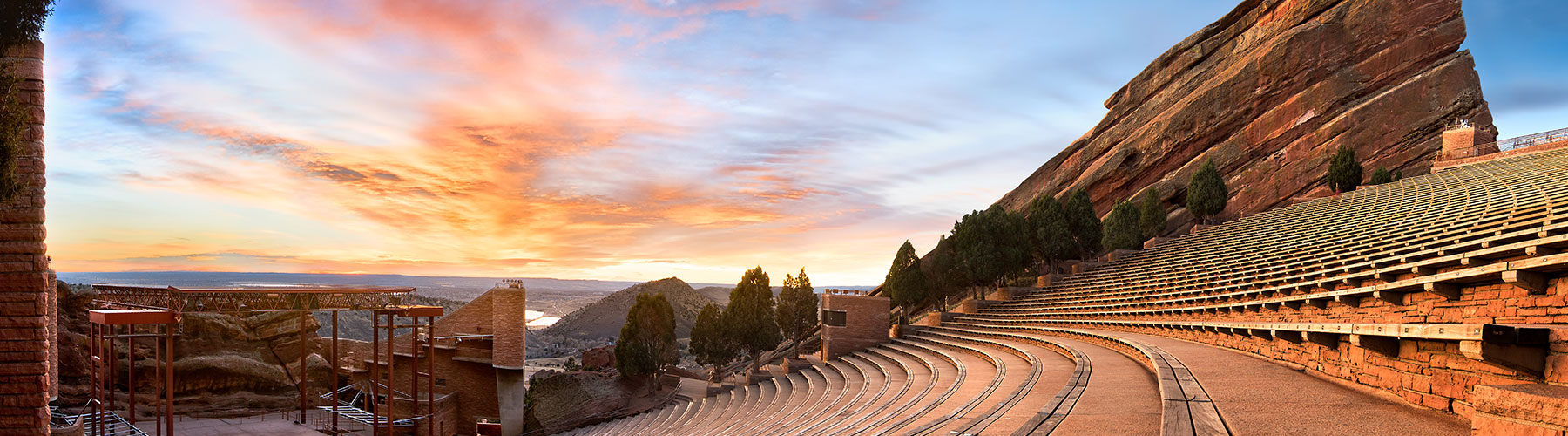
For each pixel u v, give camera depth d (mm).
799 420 22031
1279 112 64062
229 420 44438
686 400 45469
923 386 23594
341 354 53469
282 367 50875
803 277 55438
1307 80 63594
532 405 51531
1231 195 63812
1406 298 14539
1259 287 25156
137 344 46188
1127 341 22000
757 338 52719
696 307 155875
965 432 11320
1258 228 46125
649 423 39625
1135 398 12992
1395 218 32469
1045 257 60656
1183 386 12445
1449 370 10070
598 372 59031
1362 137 60094
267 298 37688
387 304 42406
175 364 45281
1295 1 66750
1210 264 35344
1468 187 37469
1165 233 57625
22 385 15609
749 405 34875
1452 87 59500
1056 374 18375
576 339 128750
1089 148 77125
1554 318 10344
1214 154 66250
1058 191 76438
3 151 11734
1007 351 28469
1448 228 24125
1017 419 12406
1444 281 12562
